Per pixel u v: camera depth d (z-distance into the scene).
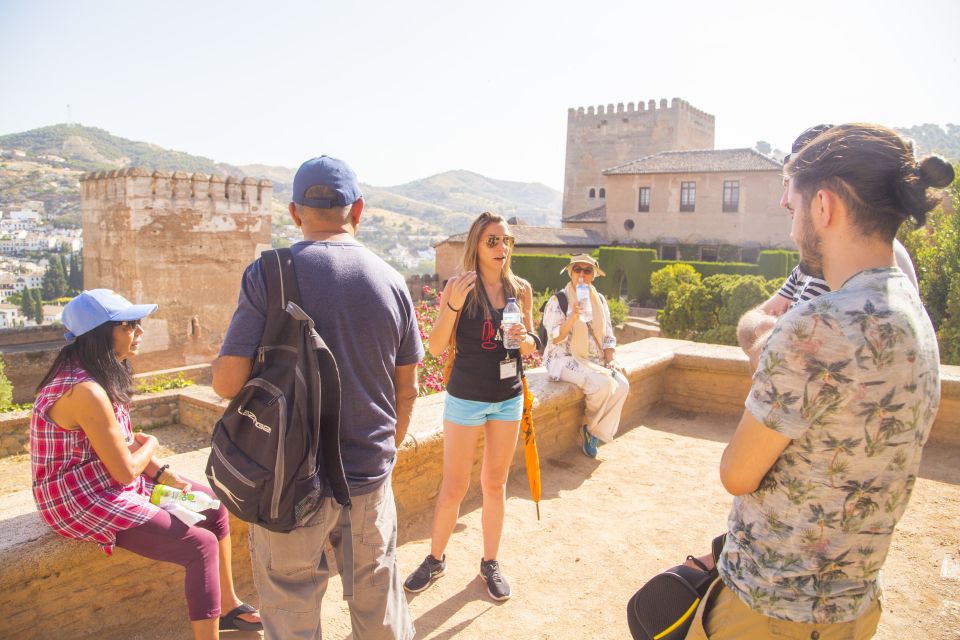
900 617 3.29
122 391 2.64
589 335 5.56
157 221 26.89
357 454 2.18
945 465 5.21
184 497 2.77
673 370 6.83
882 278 1.46
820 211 1.52
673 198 45.12
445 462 3.49
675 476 5.08
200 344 28.61
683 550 3.95
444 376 3.61
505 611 3.31
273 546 2.08
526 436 3.70
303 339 2.01
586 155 64.56
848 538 1.49
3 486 11.47
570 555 3.88
